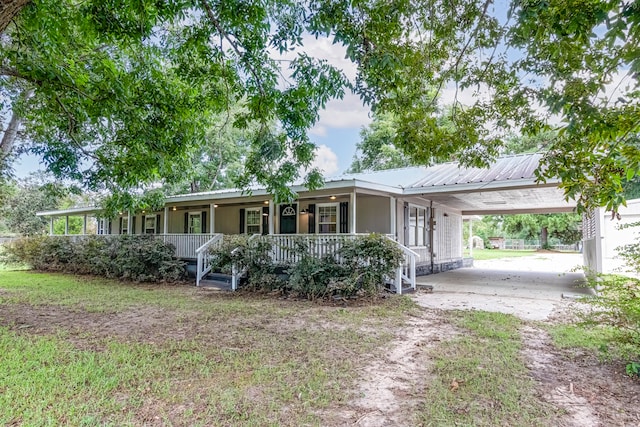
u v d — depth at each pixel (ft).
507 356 14.16
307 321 20.31
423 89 16.99
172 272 37.52
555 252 109.29
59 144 25.86
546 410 9.95
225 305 25.12
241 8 15.92
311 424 9.30
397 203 37.04
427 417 9.62
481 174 30.55
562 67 10.52
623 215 46.98
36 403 10.14
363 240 27.48
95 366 13.06
